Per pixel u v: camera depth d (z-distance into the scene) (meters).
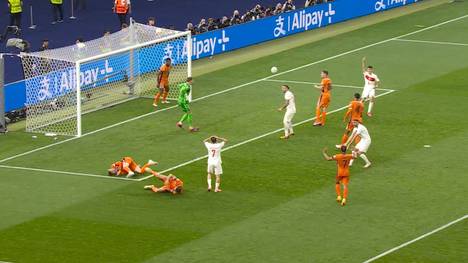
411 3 144.88
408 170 86.00
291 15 129.38
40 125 97.50
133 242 73.62
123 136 94.88
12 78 108.25
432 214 77.88
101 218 77.69
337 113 99.94
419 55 119.69
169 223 76.62
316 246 72.88
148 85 107.50
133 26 107.56
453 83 108.94
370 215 77.69
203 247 72.75
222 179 84.56
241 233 75.00
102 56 98.88
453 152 89.88
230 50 122.81
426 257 71.12
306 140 92.94
